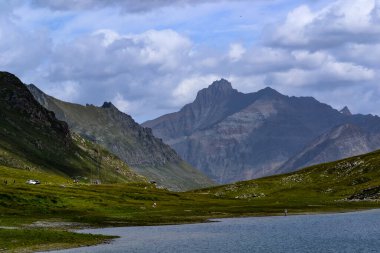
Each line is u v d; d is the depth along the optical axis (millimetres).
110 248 98312
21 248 93375
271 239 114000
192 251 96125
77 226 138125
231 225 150375
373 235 117625
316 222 155000
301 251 95000
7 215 151875
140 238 116375
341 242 106625
